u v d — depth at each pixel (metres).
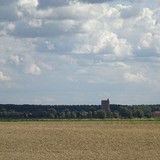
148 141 68.88
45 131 80.88
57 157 54.69
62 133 78.00
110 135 75.44
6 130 82.62
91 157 54.66
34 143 67.44
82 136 74.31
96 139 71.00
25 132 79.31
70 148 62.94
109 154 57.09
